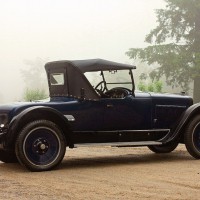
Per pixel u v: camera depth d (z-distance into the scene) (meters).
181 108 9.62
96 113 8.70
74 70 8.59
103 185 6.59
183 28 51.25
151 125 9.30
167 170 7.95
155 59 49.28
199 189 6.25
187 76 47.97
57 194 5.98
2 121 8.26
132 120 9.06
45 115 8.12
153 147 10.52
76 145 8.40
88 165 8.70
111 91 9.17
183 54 47.62
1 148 8.21
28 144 7.88
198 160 9.32
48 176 7.45
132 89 9.02
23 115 7.81
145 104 9.20
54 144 8.09
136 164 8.77
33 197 5.82
